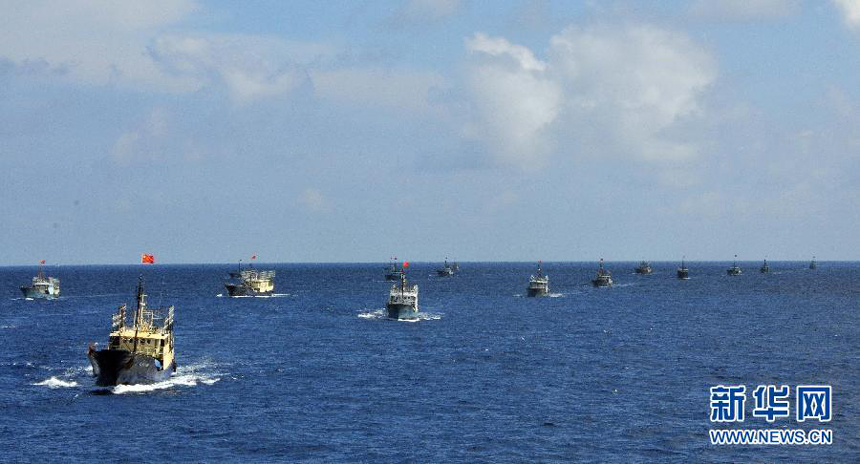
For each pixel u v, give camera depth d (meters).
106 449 70.56
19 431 76.19
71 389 96.44
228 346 141.38
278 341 149.38
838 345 140.88
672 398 93.12
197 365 117.19
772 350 134.38
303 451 70.44
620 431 77.56
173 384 100.06
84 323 186.75
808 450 71.56
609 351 134.50
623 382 103.69
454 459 68.31
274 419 81.94
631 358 125.69
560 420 81.94
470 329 172.62
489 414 84.69
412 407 88.06
